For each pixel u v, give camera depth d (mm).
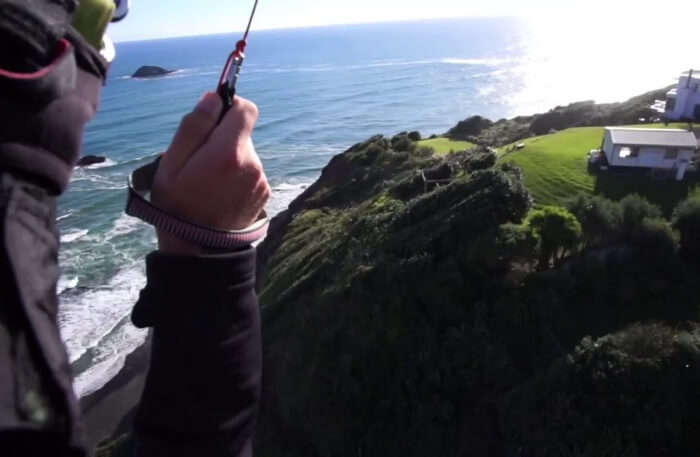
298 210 55625
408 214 34094
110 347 39781
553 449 22312
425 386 26031
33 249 1060
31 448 946
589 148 41750
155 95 157750
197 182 1643
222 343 1663
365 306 28797
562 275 27547
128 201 1632
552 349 25453
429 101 148250
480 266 28266
